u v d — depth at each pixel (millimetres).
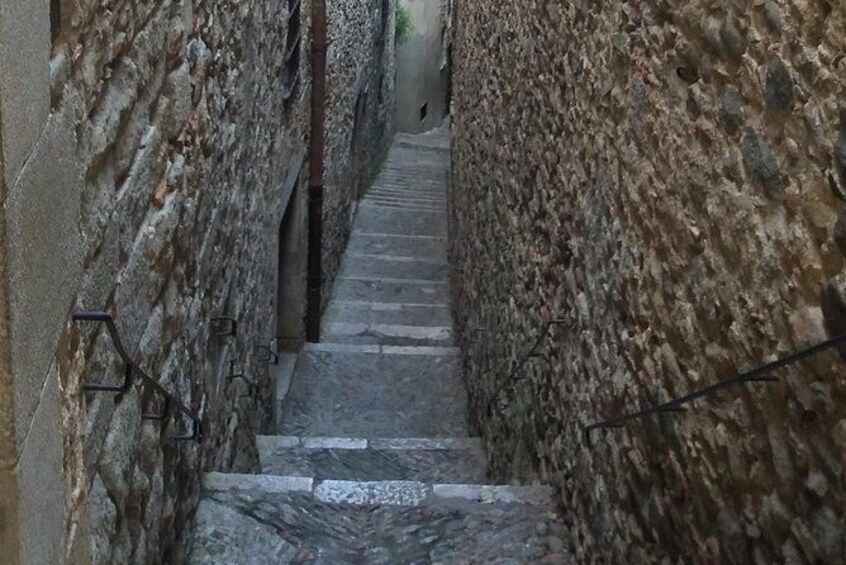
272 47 6172
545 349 4625
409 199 14703
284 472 5895
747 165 2328
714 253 2525
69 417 2199
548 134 4734
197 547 4000
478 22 8219
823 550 1983
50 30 2004
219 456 4766
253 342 5930
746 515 2336
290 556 4027
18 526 1749
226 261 4746
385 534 4223
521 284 5371
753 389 2285
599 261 3672
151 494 3268
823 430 1976
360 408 8031
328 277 10133
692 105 2701
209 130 4102
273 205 6613
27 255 1748
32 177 1771
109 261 2672
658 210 2980
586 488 3814
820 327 1972
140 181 3010
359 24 11953
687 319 2711
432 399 8156
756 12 2289
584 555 3828
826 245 1959
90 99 2439
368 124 14477
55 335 1943
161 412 3420
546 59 4828
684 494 2734
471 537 4184
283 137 6949
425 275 11656
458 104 10391
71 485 2201
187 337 3816
